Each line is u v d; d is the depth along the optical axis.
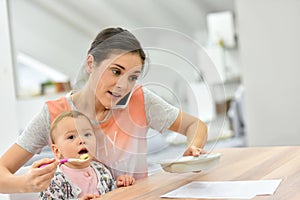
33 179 1.49
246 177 1.58
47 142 1.84
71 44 5.88
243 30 3.64
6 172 1.63
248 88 3.68
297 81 3.49
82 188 1.75
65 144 1.78
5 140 2.09
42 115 1.81
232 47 5.83
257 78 3.63
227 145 4.65
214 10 5.93
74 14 5.78
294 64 3.48
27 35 5.64
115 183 1.81
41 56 5.78
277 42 3.53
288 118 3.56
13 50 5.55
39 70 5.89
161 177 1.74
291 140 3.57
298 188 1.37
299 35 3.44
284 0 3.46
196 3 5.84
